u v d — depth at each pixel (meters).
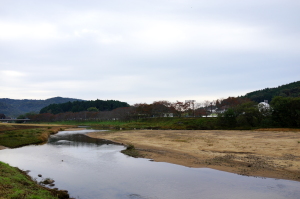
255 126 76.75
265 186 16.80
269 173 19.94
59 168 23.53
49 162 26.50
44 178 19.73
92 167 23.92
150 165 24.66
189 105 150.00
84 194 15.82
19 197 11.64
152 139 49.16
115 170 22.56
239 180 18.41
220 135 52.59
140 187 17.22
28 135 55.22
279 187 16.50
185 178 19.39
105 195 15.59
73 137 59.84
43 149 37.03
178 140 44.69
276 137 43.22
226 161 25.03
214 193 15.62
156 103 159.75
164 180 18.92
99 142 47.41
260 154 27.81
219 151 31.20
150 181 18.72
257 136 46.66
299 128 62.56
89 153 32.91
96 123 169.25
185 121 103.75
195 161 25.78
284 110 67.56
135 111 158.75
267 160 24.48
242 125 79.69
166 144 40.31
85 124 169.88
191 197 14.96
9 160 27.58
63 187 17.33
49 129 86.12
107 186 17.53
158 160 27.25
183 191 16.16
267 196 14.86
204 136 51.31
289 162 23.08
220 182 18.06
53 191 15.31
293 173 19.58
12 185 13.67
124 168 23.38
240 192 15.71
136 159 28.17
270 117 73.56
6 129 81.88
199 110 150.75
